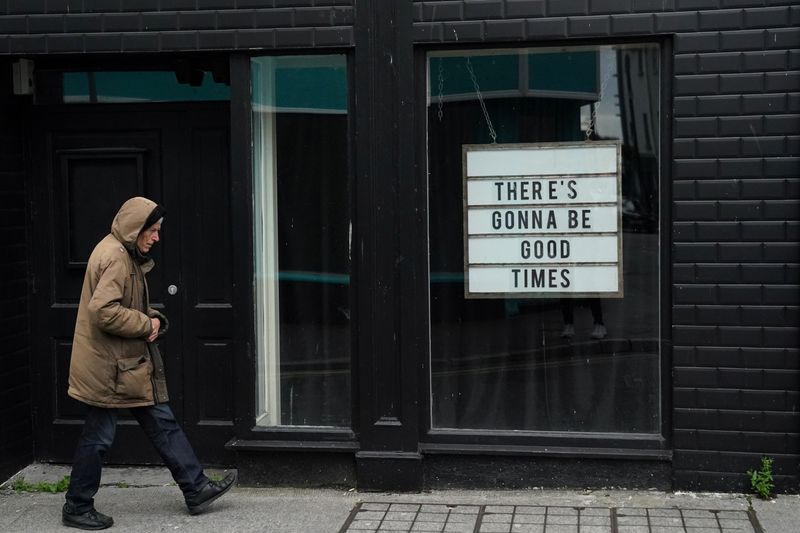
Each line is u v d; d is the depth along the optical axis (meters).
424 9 10.55
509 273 10.91
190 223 11.77
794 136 10.02
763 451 10.31
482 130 10.84
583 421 10.88
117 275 9.43
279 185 11.23
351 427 11.16
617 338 10.74
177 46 10.83
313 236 11.23
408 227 10.78
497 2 10.40
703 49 10.11
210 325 11.79
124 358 9.60
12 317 11.59
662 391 10.61
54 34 10.93
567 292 10.84
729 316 10.25
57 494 11.10
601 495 10.59
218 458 11.85
